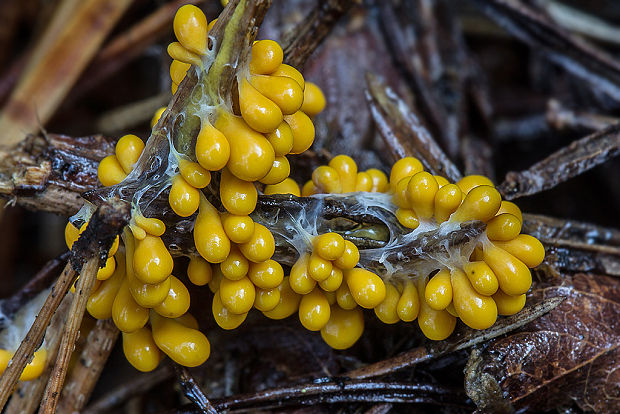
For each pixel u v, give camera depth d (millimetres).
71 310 58
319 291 59
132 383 69
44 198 62
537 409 62
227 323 59
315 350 65
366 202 61
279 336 65
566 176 65
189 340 59
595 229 65
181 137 58
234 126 57
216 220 57
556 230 65
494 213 58
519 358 60
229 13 57
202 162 56
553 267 63
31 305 65
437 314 59
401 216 60
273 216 60
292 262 60
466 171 73
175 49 57
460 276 58
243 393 63
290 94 56
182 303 58
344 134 72
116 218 56
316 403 62
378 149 71
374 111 67
